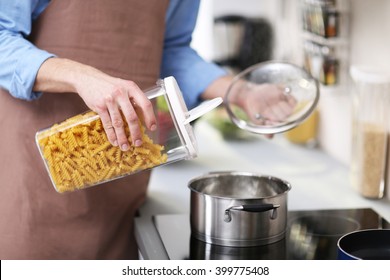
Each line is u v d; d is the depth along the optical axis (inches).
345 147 94.9
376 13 83.3
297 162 96.7
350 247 59.3
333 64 91.6
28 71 64.7
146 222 73.7
